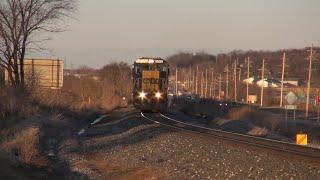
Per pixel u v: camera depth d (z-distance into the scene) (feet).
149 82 579.48
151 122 463.83
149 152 282.15
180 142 308.60
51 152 284.00
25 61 570.46
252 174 199.11
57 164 248.32
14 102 399.85
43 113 432.66
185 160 246.06
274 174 196.24
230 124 515.09
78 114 562.25
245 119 597.93
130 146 312.29
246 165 218.18
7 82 464.65
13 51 455.63
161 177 212.64
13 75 488.85
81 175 226.79
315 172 196.54
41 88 518.37
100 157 281.13
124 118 549.95
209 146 284.61
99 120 566.36
